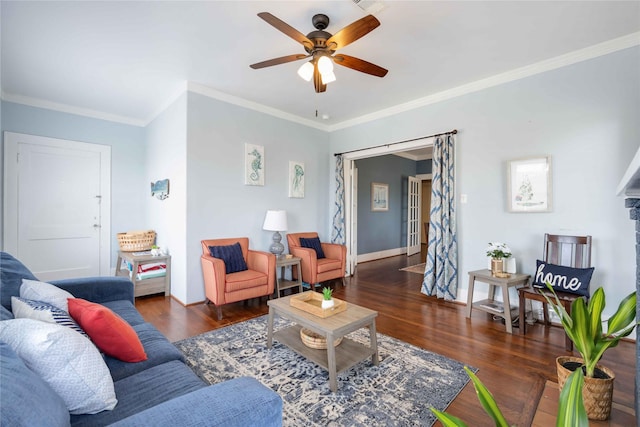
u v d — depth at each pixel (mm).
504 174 3344
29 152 3930
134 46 2709
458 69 3195
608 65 2721
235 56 2896
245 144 4035
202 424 780
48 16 2262
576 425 778
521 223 3232
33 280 1766
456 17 2316
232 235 3910
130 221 4734
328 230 5281
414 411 1693
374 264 6316
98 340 1334
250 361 2217
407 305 3572
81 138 4309
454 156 3715
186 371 1372
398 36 2572
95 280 2207
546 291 2600
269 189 4344
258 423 853
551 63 3002
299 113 4594
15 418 619
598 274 2771
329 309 2098
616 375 2062
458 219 3713
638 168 906
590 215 2820
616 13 2266
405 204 7879
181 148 3568
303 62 3004
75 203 4281
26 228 3928
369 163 6832
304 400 1781
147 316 3143
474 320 3080
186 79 3391
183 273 3527
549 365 2186
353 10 2238
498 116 3371
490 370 2119
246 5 2182
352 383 1954
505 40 2645
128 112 4465
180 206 3596
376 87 3637
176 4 2160
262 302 3660
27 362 939
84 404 1018
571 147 2918
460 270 3699
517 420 1619
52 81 3416
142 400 1139
